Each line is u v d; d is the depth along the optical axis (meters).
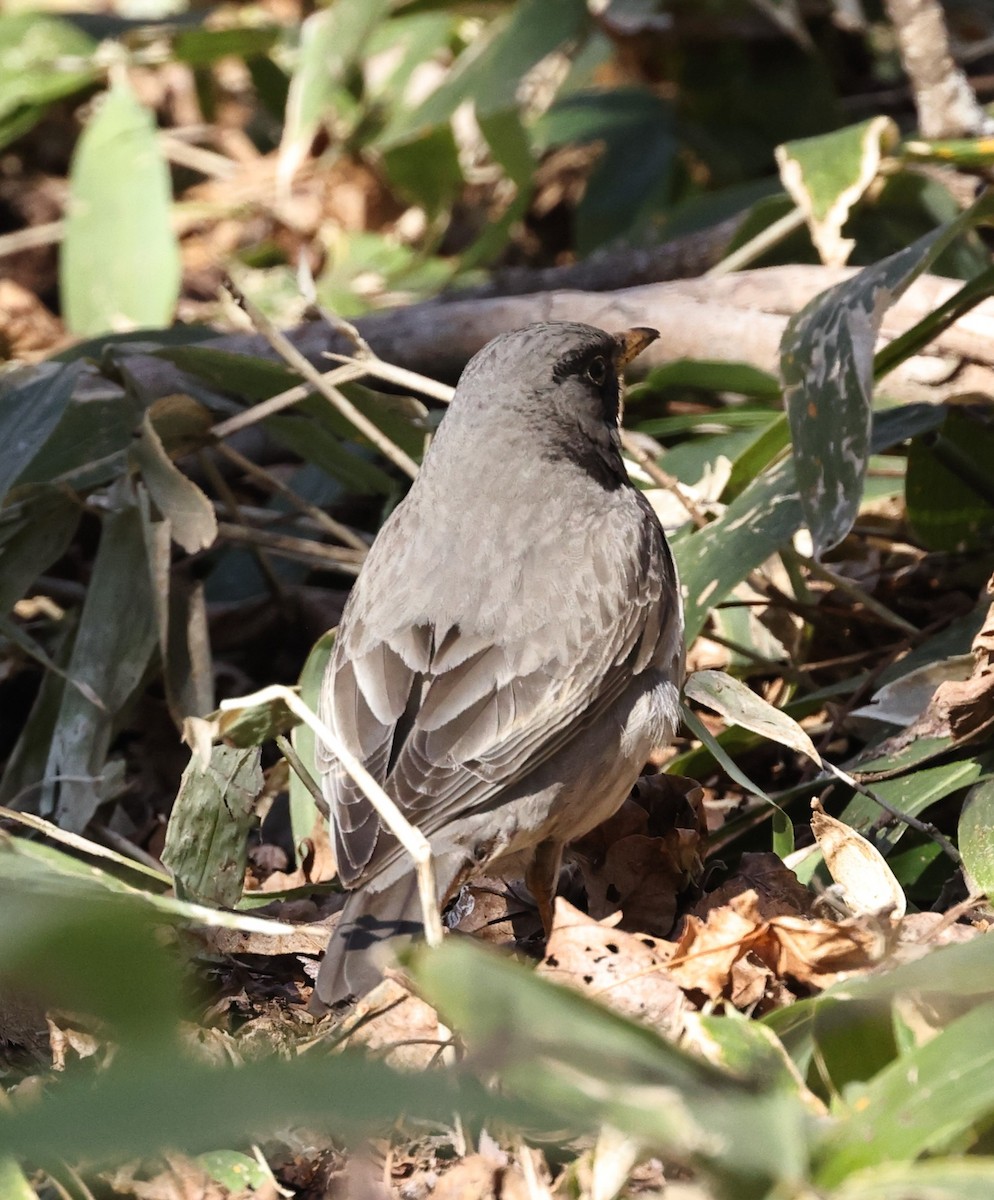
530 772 7.64
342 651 8.02
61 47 16.86
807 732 10.09
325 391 10.23
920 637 9.79
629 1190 6.07
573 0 15.09
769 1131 4.74
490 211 17.64
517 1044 4.76
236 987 7.75
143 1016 4.18
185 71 19.80
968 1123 5.23
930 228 12.88
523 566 8.02
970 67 16.64
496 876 8.38
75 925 4.11
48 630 11.48
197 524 9.66
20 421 10.16
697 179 16.30
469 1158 6.16
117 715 10.03
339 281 15.98
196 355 10.62
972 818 7.78
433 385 10.06
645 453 10.16
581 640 7.86
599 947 7.06
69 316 15.27
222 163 18.22
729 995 6.92
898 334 11.00
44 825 7.93
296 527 12.16
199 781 8.41
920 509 10.55
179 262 15.53
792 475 9.73
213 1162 6.21
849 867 7.51
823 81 15.66
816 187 11.50
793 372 9.25
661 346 11.81
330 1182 6.32
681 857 8.16
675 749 10.20
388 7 15.75
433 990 4.90
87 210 15.35
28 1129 4.06
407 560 8.20
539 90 17.64
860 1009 6.26
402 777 7.24
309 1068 4.31
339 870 7.00
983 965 5.69
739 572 9.21
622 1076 5.02
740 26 15.52
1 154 18.81
